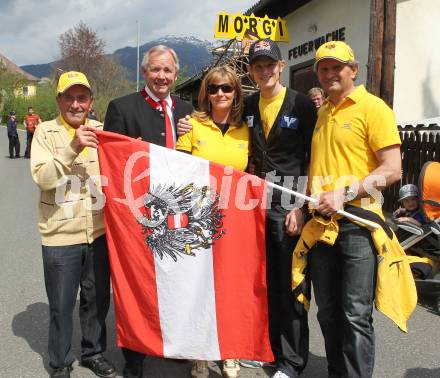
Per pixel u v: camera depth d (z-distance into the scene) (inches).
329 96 121.7
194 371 139.3
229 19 483.5
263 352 130.0
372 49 283.9
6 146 1045.2
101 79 1566.2
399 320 115.6
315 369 145.0
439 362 148.6
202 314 129.6
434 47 380.2
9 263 246.1
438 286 191.0
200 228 129.3
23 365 147.6
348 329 120.1
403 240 209.5
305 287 130.5
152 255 129.7
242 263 129.3
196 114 137.7
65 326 135.0
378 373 141.8
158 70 135.0
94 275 139.4
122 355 155.5
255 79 133.3
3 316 182.5
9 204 414.0
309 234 125.3
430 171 197.6
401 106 381.1
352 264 118.5
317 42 468.8
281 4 495.2
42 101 1827.0
